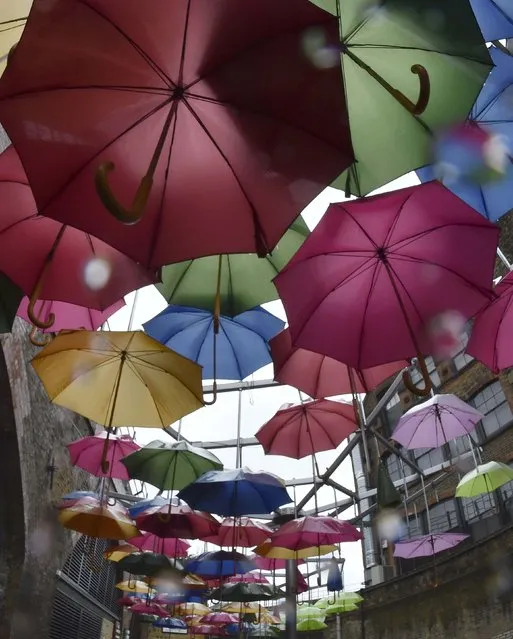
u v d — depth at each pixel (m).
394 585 12.70
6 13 2.06
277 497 5.44
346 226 1.90
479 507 10.84
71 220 1.26
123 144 1.26
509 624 8.74
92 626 9.96
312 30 1.11
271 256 2.60
